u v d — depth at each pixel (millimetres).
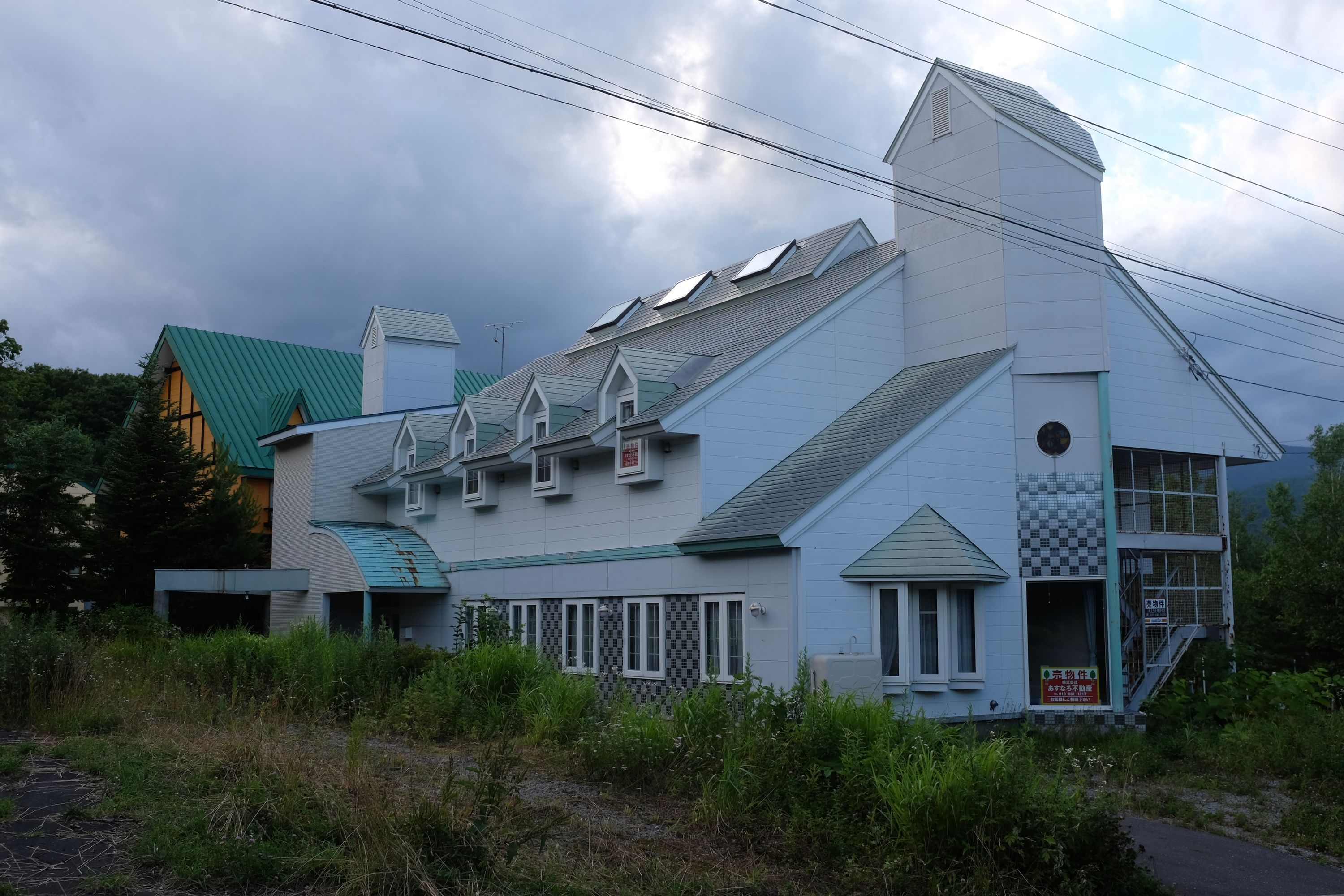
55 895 6852
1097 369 21219
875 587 19203
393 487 32531
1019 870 9250
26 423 38250
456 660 17516
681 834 10102
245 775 9547
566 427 25344
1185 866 11766
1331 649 28484
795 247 28516
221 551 32250
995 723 19797
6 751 10664
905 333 24094
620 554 23094
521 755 13398
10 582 30156
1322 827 13391
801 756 11336
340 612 32500
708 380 21641
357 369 44969
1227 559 23906
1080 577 20797
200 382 40812
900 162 24641
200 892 7164
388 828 7824
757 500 20531
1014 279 21781
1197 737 18703
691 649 20875
